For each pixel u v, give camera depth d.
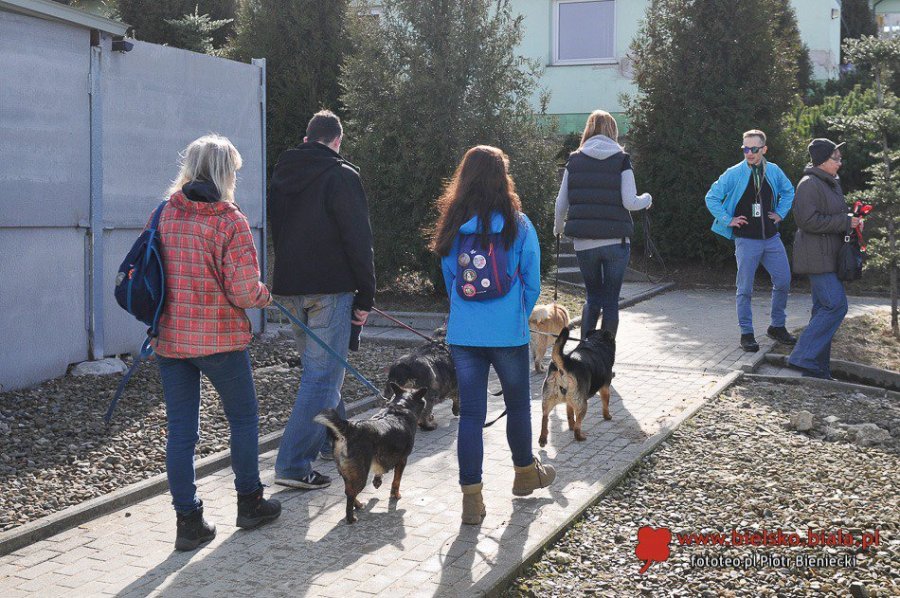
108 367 7.30
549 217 11.77
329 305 5.00
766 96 14.08
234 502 4.89
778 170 8.88
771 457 5.65
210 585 3.85
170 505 4.85
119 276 4.09
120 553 4.20
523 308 4.49
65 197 7.05
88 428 5.89
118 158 7.66
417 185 11.09
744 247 8.82
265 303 4.23
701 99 14.49
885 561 4.23
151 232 4.12
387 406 4.98
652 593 3.90
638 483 5.20
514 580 3.97
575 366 5.85
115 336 7.71
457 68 11.05
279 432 6.10
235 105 9.09
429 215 11.20
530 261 4.41
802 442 5.99
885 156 9.73
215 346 4.13
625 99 15.34
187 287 4.09
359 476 4.50
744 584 4.00
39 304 6.84
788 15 18.06
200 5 16.08
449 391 6.42
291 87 13.65
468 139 11.13
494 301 4.39
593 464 5.46
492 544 4.24
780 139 14.14
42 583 3.88
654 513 4.76
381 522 4.56
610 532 4.53
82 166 7.23
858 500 4.96
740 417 6.54
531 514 4.62
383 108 11.27
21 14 6.59
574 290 13.17
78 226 7.19
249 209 9.36
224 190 4.23
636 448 5.75
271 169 13.89
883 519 4.70
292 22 13.84
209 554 4.18
